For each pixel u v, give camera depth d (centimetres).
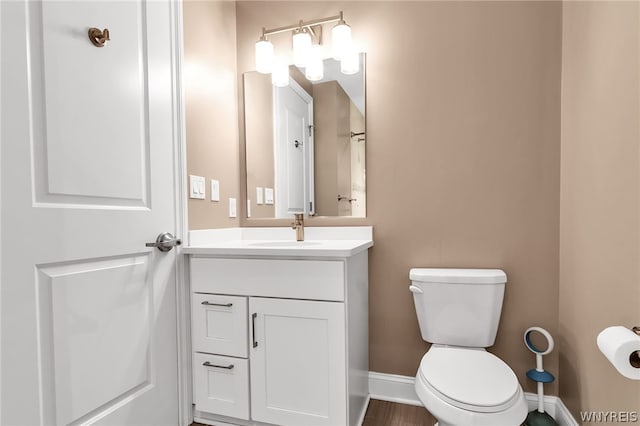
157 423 131
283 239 185
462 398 101
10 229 87
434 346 147
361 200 173
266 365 133
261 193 191
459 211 159
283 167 186
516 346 153
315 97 180
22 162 89
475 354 128
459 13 158
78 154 103
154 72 133
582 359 125
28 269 90
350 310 129
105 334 112
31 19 91
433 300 147
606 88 107
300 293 128
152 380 129
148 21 130
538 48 148
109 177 113
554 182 147
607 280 106
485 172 155
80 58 104
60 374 97
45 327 95
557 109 146
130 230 121
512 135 152
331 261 124
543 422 133
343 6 175
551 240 148
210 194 167
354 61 162
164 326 135
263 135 190
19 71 89
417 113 164
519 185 151
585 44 123
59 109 98
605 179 108
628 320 94
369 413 156
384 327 169
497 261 154
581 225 125
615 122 102
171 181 141
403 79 166
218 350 139
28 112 91
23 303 89
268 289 132
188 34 152
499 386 107
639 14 89
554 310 148
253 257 134
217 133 173
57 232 97
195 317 143
